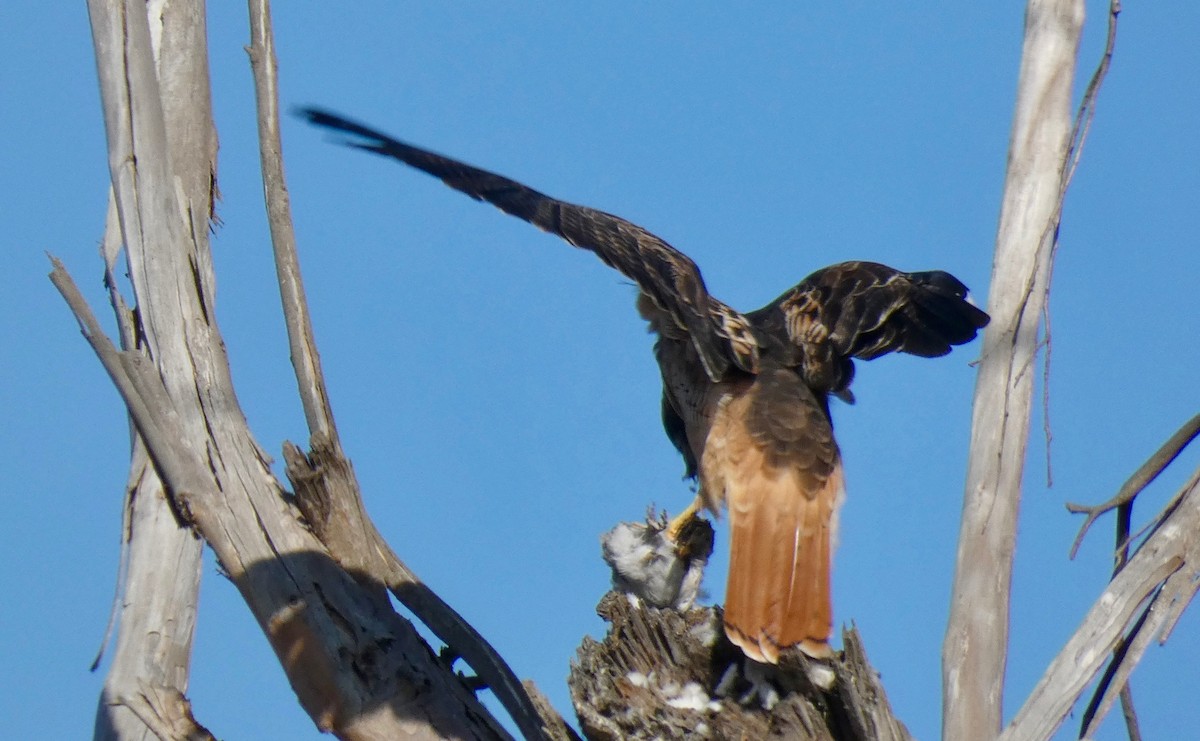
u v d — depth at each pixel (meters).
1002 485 10.79
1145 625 10.41
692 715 10.84
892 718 10.35
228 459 11.04
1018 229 11.31
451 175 10.57
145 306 11.30
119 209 11.47
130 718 11.51
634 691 11.02
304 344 11.20
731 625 10.83
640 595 12.28
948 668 10.48
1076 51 11.65
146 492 12.02
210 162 12.31
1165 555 10.51
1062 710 10.18
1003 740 10.15
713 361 11.12
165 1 12.49
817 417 11.57
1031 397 10.98
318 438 11.02
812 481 11.27
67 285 11.18
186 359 11.20
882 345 12.16
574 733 11.30
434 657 10.95
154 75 11.66
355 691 10.66
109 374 11.17
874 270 12.56
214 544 10.90
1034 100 11.57
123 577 11.89
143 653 11.72
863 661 10.48
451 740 10.70
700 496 11.90
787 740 10.45
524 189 11.00
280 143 11.66
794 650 10.72
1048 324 10.62
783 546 11.09
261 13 11.85
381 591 10.95
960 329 12.02
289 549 10.85
